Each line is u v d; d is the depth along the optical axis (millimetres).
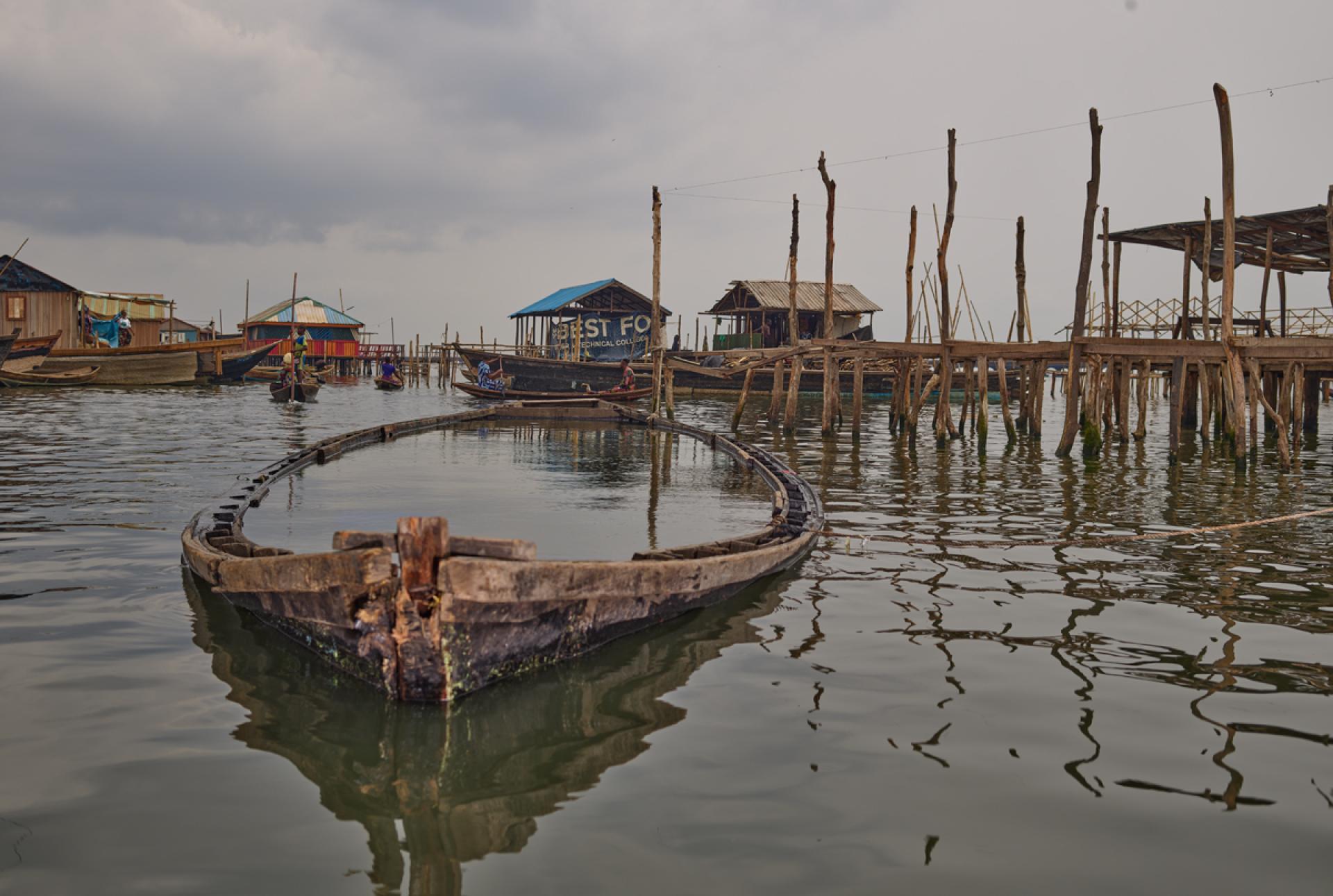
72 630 7160
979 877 3916
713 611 8000
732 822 4363
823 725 5520
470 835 4238
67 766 4863
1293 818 4445
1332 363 26109
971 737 5355
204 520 10492
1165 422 38531
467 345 65500
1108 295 30969
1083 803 4570
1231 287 19547
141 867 3934
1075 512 13766
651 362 49625
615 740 5277
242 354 56938
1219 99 19016
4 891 3727
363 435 22531
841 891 3807
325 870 3936
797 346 28734
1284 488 16734
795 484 14914
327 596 5918
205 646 6840
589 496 14938
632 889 3809
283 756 5027
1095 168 21219
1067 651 6992
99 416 29734
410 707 5711
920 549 10766
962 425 26703
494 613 5688
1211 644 7199
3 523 11312
